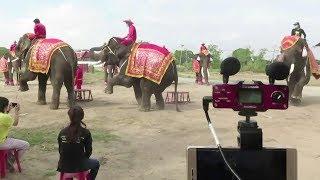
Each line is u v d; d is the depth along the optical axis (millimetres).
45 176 6055
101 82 22578
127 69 11711
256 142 2869
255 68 35375
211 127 2973
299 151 7469
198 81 22375
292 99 13648
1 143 5699
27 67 12250
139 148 7680
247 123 2902
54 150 7449
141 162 6816
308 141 8258
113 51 12164
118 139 8344
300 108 12898
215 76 30219
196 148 2916
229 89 2828
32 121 10227
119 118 10672
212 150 2896
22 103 13508
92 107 12734
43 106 12727
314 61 13656
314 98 15602
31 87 20078
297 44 13438
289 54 13406
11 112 11664
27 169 6352
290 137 8617
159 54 11602
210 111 11906
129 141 8203
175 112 11672
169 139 8383
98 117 10836
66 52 11930
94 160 5230
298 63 13445
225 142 8109
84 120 10414
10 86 20547
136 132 9039
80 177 4781
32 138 8320
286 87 2801
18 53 12922
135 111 11820
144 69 11516
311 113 11883
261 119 10789
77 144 4715
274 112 11938
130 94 16625
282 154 2869
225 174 2893
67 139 4703
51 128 9391
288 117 11102
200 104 13562
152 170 6402
